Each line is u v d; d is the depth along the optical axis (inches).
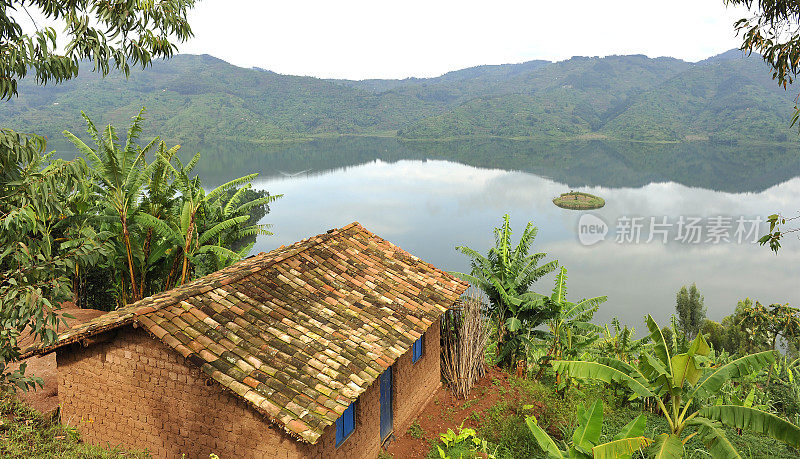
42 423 349.1
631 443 317.4
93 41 265.9
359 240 546.9
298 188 7017.7
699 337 334.3
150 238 712.4
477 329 531.8
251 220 3745.1
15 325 239.0
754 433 518.6
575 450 337.1
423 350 472.7
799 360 723.4
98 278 797.2
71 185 254.2
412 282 496.7
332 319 390.0
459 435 413.1
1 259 237.9
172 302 337.4
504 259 639.1
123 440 336.2
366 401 367.2
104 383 337.1
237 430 304.5
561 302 625.0
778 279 3041.3
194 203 718.5
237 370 302.7
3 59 244.5
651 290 2810.0
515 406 488.1
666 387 356.2
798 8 310.5
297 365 323.6
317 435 275.7
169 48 299.3
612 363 403.2
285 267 438.3
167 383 319.3
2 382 292.8
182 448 320.2
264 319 360.2
